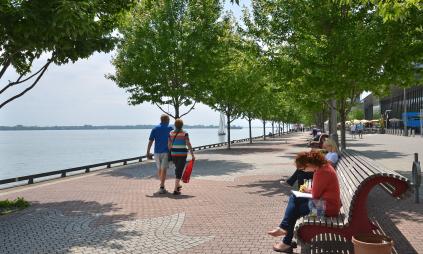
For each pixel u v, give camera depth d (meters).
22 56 11.31
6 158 66.25
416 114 65.75
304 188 7.16
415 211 9.21
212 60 24.80
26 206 10.61
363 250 5.16
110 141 166.12
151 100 25.31
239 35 16.47
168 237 7.46
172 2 24.47
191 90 25.91
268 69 15.05
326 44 13.57
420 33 12.65
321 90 14.59
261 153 30.08
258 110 47.66
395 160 21.12
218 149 37.25
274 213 9.36
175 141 12.18
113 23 12.95
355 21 14.17
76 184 14.98
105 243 7.14
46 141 183.62
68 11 8.71
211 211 9.68
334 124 20.25
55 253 6.62
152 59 24.48
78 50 11.01
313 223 5.83
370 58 13.16
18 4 9.47
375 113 113.00
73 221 8.83
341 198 6.77
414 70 13.62
